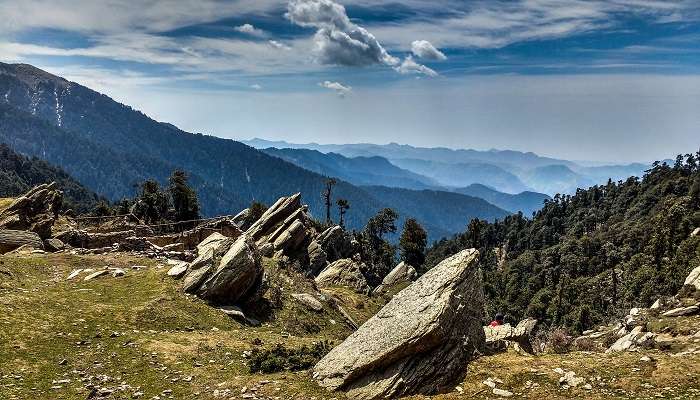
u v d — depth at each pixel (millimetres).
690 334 31828
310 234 83375
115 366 25188
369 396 21219
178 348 28047
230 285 38250
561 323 135875
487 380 21688
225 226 82438
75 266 45406
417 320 22562
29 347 26078
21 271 40312
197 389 22891
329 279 74062
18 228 59250
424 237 160250
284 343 31594
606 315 119938
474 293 24953
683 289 42594
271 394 21938
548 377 21703
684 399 18984
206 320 34719
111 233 63500
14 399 20641
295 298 45219
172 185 129875
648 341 31203
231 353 28203
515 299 191750
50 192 70688
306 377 23672
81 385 22797
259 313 40156
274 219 84938
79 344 27375
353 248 100312
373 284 106188
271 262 54500
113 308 33156
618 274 152375
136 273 42500
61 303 33062
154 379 23844
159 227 84312
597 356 24406
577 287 159375
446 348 22391
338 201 157375
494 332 29016
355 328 47469
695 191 183625
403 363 22062
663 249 126375
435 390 21422
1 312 29141
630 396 19688
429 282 24875
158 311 33625
